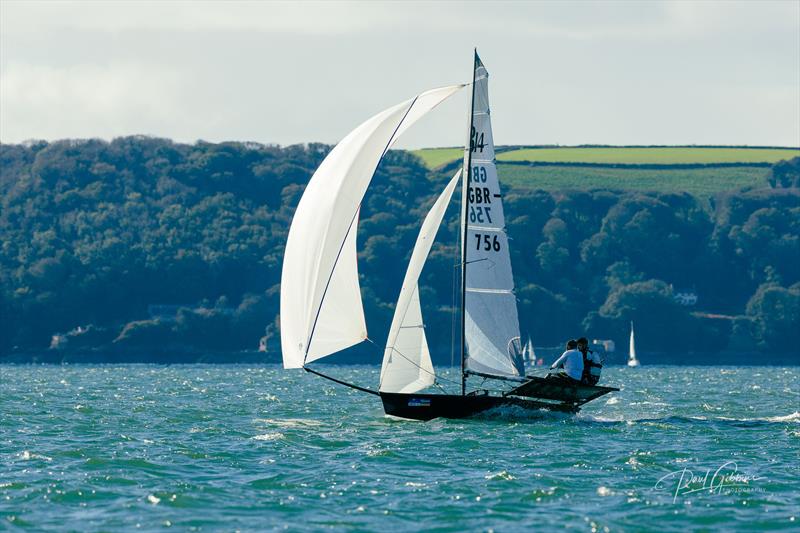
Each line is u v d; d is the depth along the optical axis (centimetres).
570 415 13475
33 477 9244
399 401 13050
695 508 8162
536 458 10288
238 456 10450
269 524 7675
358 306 12475
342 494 8612
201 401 18450
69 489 8706
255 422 13862
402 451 10706
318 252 12406
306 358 12381
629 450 10862
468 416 13125
